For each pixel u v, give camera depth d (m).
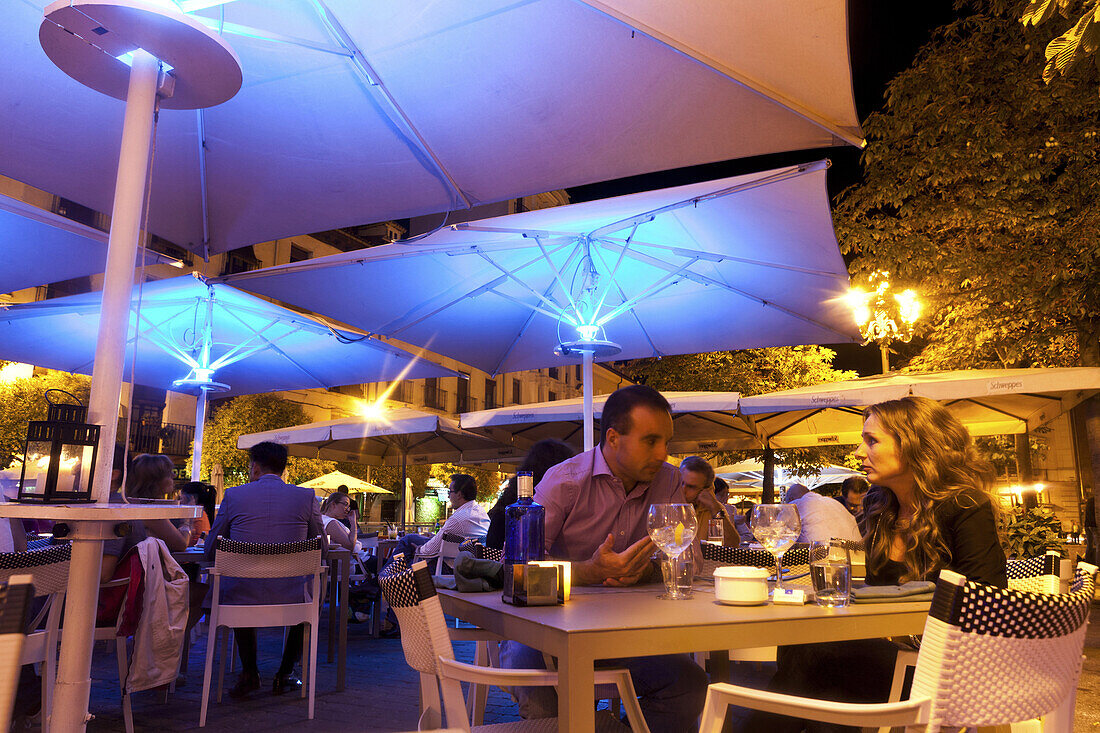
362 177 4.77
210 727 4.15
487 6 3.54
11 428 19.22
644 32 3.51
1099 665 5.76
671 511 2.00
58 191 4.77
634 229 5.82
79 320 7.54
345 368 9.36
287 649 5.05
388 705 4.66
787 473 15.15
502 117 4.23
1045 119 10.23
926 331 12.12
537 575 1.81
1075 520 16.52
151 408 25.45
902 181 11.19
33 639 3.02
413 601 1.60
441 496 31.45
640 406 2.52
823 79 3.62
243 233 5.35
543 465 4.08
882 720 1.27
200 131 4.44
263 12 3.66
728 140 4.25
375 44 3.78
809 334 7.51
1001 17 10.50
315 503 5.30
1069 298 9.66
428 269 6.40
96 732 4.01
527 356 8.54
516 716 4.36
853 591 1.89
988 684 1.23
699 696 2.33
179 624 4.07
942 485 2.24
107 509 2.16
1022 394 8.61
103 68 2.68
